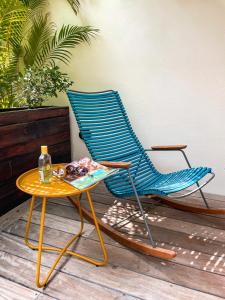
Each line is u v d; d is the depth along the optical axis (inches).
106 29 99.4
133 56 97.3
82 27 99.4
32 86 92.4
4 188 83.0
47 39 106.5
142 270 58.5
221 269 58.4
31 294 52.3
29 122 88.7
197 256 62.7
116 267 59.5
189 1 86.0
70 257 62.9
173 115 96.0
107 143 84.4
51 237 70.6
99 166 63.2
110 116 89.0
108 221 78.7
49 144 99.0
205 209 79.0
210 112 90.4
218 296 51.2
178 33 89.3
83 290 53.2
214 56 86.2
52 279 56.0
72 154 115.3
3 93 97.3
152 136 101.2
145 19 92.9
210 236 70.5
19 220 79.7
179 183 69.9
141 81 98.1
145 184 80.6
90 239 69.8
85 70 106.4
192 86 91.0
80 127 80.4
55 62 110.1
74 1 100.4
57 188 54.7
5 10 95.0
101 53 102.2
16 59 105.2
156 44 93.0
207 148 93.6
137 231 73.5
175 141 97.9
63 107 105.0
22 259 62.2
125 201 91.7
